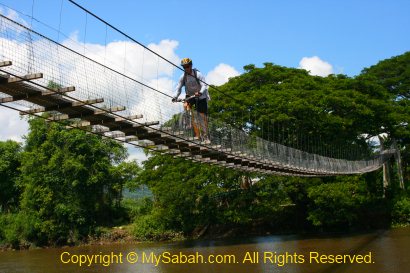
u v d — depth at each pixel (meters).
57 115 7.27
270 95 24.06
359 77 27.78
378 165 27.42
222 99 25.25
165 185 25.19
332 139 25.91
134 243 27.97
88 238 29.86
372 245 19.72
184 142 9.37
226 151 10.71
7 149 35.97
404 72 33.78
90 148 31.12
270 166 13.41
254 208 24.80
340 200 23.41
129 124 7.93
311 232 27.16
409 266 14.62
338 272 14.28
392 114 27.59
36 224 29.17
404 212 28.45
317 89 25.72
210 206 25.53
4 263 21.92
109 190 33.97
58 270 18.14
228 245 22.56
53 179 29.91
